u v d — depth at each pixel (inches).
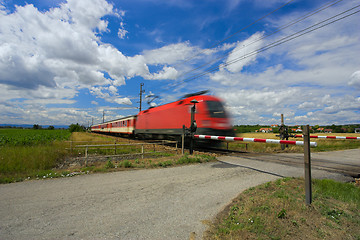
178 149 523.8
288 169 267.4
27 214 132.1
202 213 135.9
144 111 885.8
